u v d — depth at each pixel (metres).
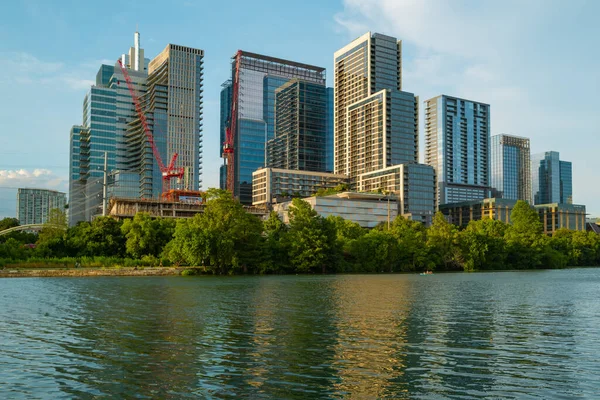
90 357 32.84
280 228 157.62
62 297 71.56
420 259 164.00
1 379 27.84
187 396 24.88
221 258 134.50
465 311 56.19
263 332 41.94
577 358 32.88
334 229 152.50
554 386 26.56
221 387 26.23
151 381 27.39
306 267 144.25
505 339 39.31
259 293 78.44
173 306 60.47
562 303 65.19
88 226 159.75
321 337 39.59
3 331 42.66
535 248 196.12
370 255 159.25
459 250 173.00
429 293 79.38
